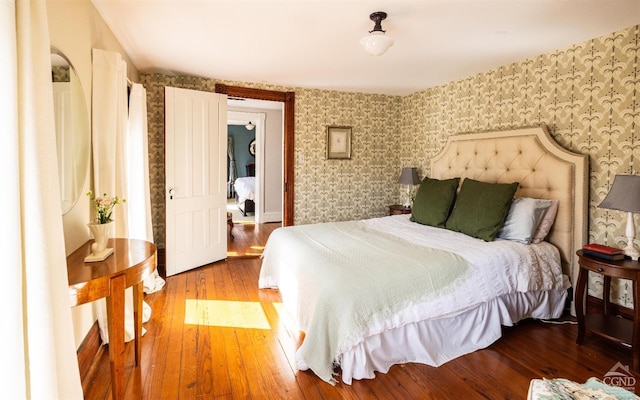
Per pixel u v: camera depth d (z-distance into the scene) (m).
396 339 2.08
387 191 5.25
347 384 1.92
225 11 2.36
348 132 4.93
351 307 1.90
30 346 1.05
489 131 3.65
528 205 2.82
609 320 2.43
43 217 1.08
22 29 1.03
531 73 3.23
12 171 0.99
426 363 2.13
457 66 3.55
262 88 4.46
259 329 2.57
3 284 0.98
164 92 3.64
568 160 2.85
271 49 3.12
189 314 2.82
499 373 2.05
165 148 3.67
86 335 2.08
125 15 2.44
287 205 4.71
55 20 1.76
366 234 3.08
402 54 3.19
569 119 2.93
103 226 1.75
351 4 2.23
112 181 2.37
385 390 1.89
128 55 3.33
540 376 2.03
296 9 2.31
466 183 3.29
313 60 3.44
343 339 1.85
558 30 2.60
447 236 2.98
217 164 4.23
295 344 2.36
